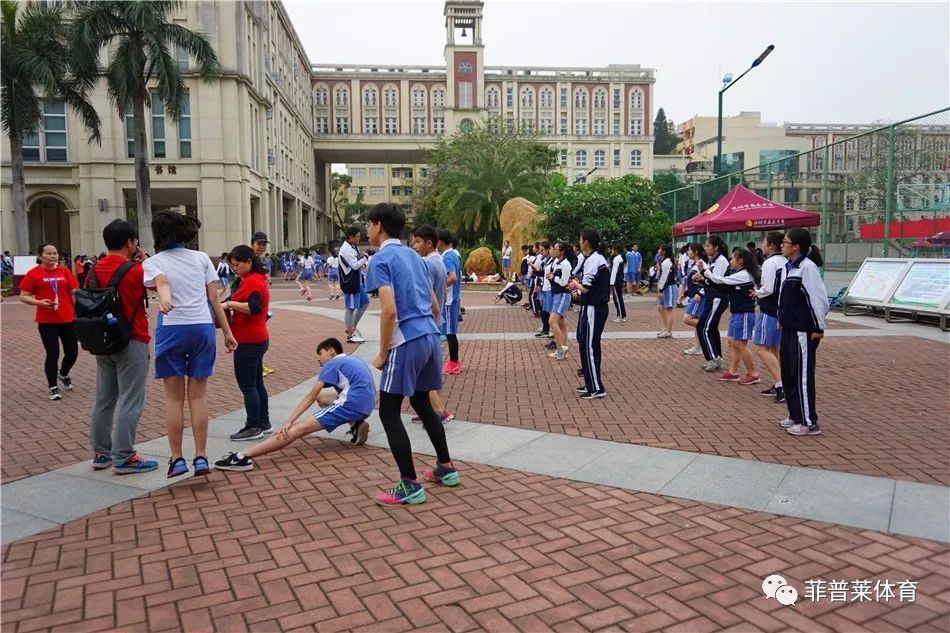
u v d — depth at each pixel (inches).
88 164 1441.9
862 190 628.1
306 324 591.2
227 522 160.7
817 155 697.6
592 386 286.4
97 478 191.6
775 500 170.7
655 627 115.0
